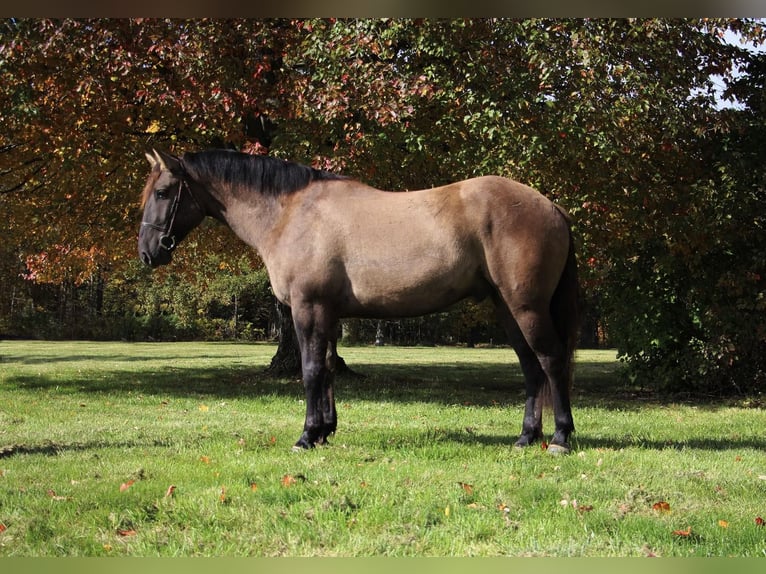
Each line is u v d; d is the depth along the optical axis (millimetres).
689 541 3693
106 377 15109
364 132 10609
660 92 10492
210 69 11094
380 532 3809
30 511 4102
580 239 10797
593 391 13875
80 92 10883
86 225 14391
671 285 12664
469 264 5547
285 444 6363
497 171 10141
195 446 6355
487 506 4270
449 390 13297
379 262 5590
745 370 12633
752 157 11812
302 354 5891
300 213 5875
